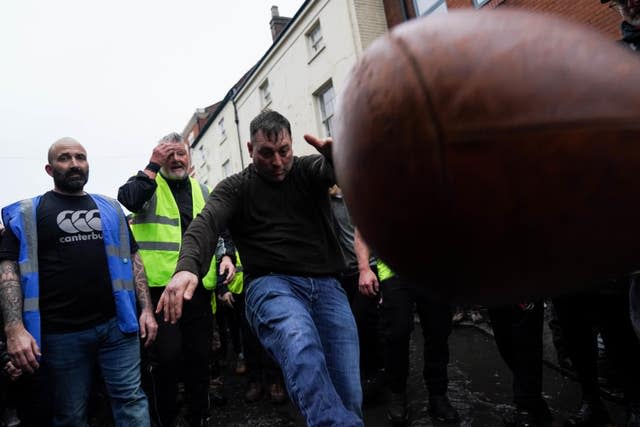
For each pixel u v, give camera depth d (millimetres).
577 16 5590
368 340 3357
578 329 2330
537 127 444
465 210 467
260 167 1965
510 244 470
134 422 2301
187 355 2770
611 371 2764
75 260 2301
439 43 506
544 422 2322
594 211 448
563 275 494
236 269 3428
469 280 521
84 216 2418
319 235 2008
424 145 478
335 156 659
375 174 532
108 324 2322
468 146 457
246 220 1999
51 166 2449
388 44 557
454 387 3158
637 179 443
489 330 4309
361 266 2836
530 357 2307
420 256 534
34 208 2328
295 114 12438
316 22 11219
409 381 3436
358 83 575
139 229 2861
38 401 2566
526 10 524
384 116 517
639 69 469
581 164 441
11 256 2236
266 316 1783
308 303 1918
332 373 1867
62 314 2240
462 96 466
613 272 500
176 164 3016
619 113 444
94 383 3412
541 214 452
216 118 18469
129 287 2443
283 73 12820
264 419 3062
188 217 3039
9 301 2152
